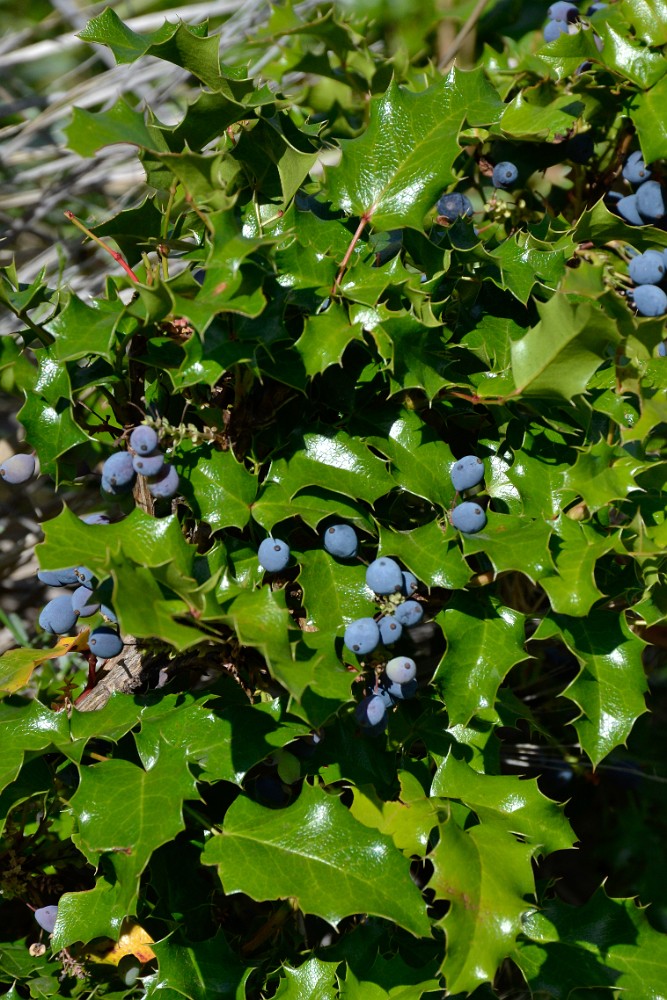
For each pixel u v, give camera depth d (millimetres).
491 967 639
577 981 686
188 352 644
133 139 645
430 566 658
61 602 680
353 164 675
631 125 750
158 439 648
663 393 688
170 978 665
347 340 649
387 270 662
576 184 764
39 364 676
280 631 624
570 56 725
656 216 734
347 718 677
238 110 660
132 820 640
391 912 641
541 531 657
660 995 684
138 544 644
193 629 616
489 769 682
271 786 685
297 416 674
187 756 652
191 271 653
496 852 657
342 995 669
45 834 714
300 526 687
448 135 672
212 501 661
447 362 667
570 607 651
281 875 645
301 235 670
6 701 702
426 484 665
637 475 684
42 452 675
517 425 686
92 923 659
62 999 688
